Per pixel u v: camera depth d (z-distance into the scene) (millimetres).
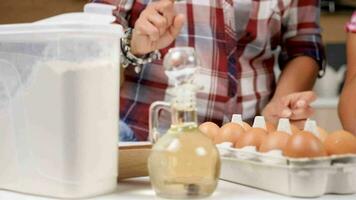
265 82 1346
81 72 607
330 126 2260
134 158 735
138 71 1230
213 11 1242
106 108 643
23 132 647
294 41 1396
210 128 771
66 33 600
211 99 1238
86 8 708
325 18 2453
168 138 639
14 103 650
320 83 2428
